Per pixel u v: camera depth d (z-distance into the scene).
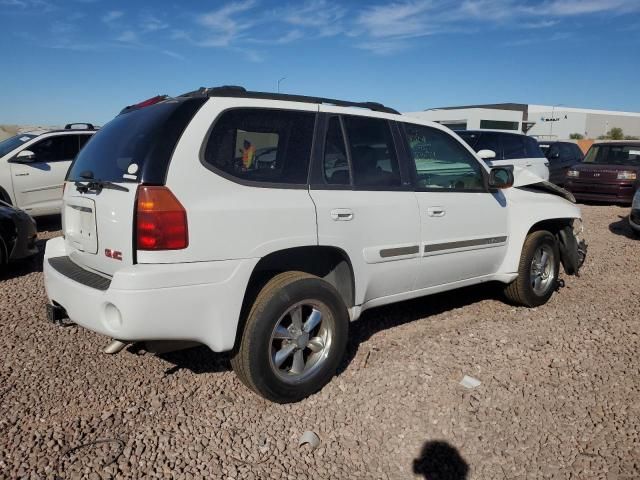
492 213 4.91
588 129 68.81
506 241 5.11
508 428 3.29
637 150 14.40
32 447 3.01
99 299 3.05
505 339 4.61
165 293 2.97
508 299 5.50
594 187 13.98
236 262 3.19
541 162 11.65
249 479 2.81
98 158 3.50
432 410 3.47
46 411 3.39
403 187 4.19
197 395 3.63
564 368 4.08
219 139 3.22
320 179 3.66
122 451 3.00
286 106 3.58
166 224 2.96
